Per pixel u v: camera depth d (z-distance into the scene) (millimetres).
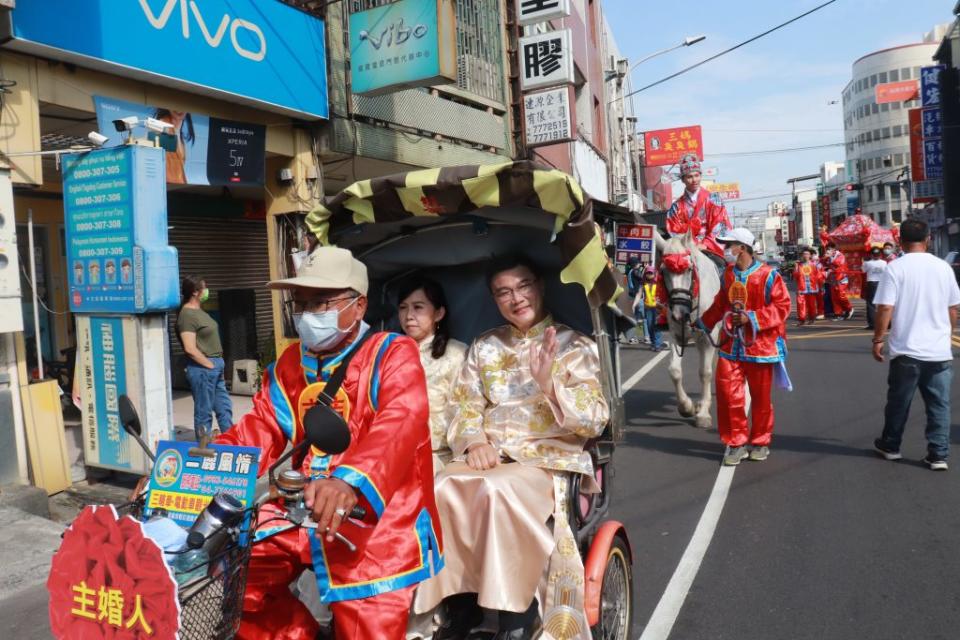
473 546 2873
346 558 2387
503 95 14625
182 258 11758
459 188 3117
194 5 7688
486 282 3756
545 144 14266
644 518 5648
